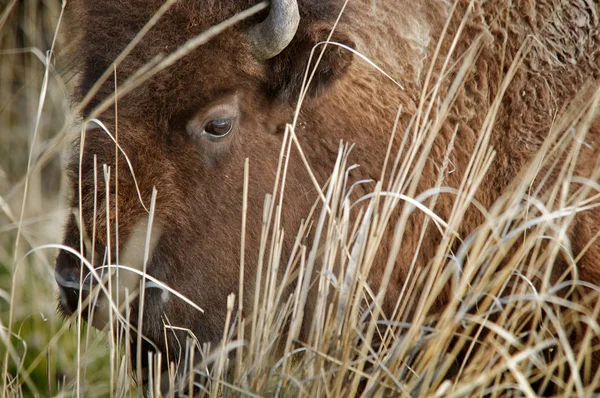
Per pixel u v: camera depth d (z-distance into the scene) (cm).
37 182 1495
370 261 797
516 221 852
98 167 800
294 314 806
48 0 1586
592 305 871
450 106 877
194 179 823
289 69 815
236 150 840
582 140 833
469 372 815
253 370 809
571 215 782
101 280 758
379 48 899
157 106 800
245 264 866
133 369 940
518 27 920
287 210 875
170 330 864
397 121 853
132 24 806
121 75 801
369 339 807
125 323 838
